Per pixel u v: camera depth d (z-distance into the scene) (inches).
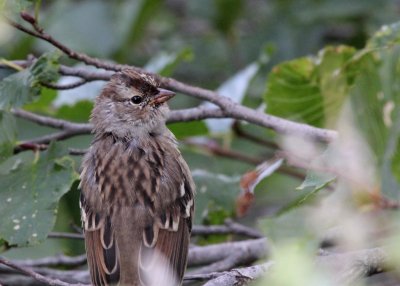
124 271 391.9
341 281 365.4
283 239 301.1
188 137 561.0
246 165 597.9
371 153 428.8
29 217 422.9
